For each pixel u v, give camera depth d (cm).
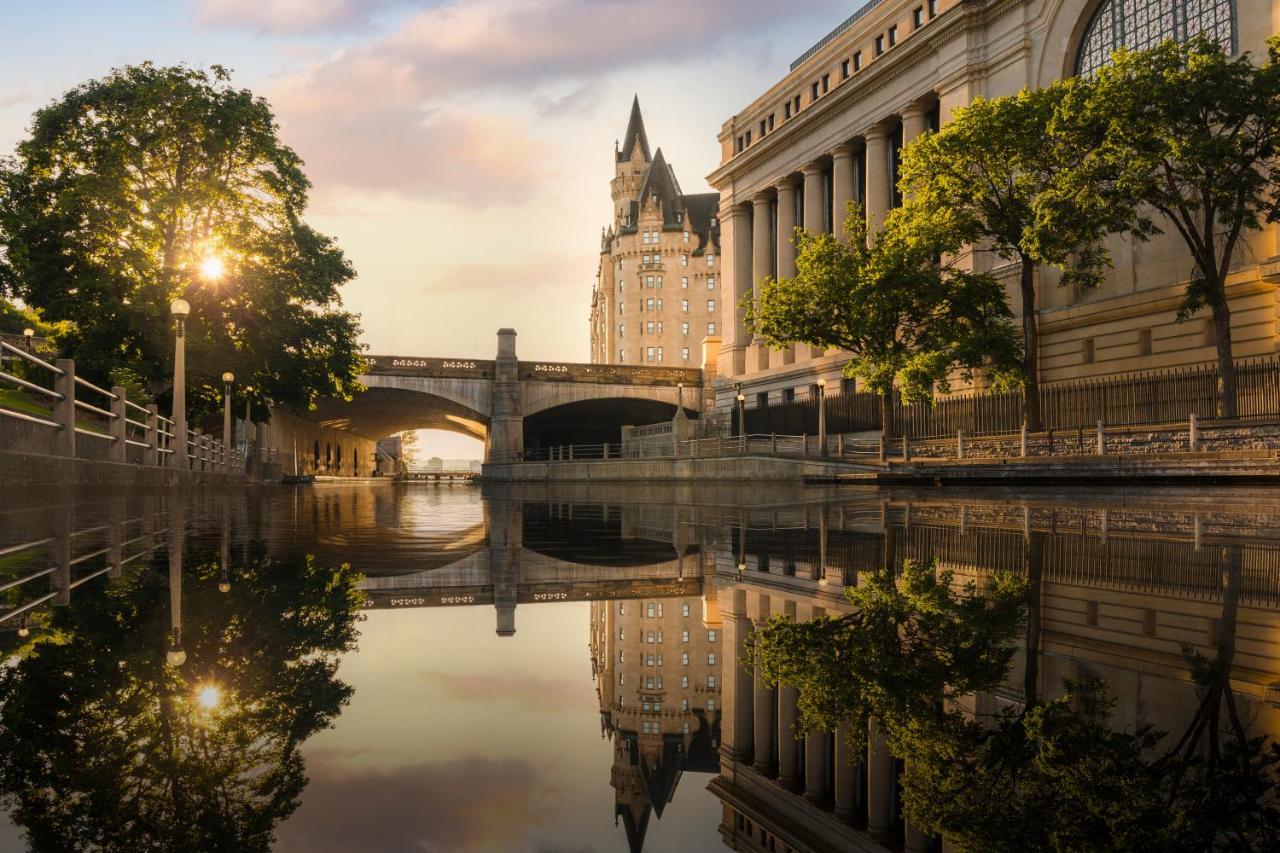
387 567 472
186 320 3127
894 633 285
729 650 260
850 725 179
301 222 3634
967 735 171
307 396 3906
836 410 5034
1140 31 3697
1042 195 2573
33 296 3002
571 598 368
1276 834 120
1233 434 2295
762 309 3588
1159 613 325
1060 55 4059
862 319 3247
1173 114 2395
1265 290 3125
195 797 118
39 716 160
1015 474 2553
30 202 2998
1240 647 259
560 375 7094
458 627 283
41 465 1084
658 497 2450
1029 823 126
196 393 3522
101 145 3045
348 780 128
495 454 6825
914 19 5081
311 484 5066
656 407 7856
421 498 2469
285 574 416
